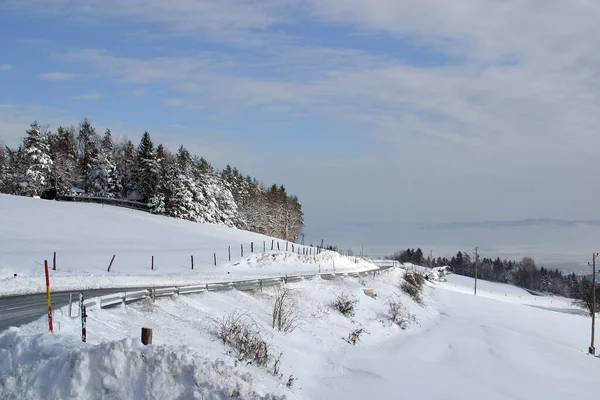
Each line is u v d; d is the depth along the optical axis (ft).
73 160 289.74
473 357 98.43
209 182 253.65
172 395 31.45
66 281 82.99
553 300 342.03
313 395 56.44
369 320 106.11
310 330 81.76
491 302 199.41
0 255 100.07
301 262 171.01
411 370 79.71
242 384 32.73
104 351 32.76
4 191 269.64
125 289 79.87
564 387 86.58
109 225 170.71
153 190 254.06
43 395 31.48
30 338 36.58
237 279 113.29
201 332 58.03
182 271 118.83
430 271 288.92
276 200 384.27
